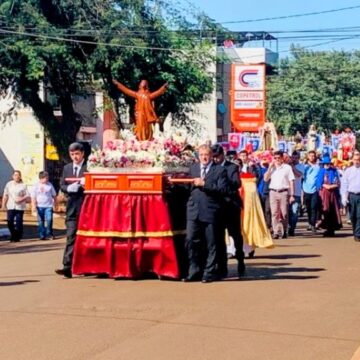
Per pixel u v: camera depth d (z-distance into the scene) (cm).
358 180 2036
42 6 3209
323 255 1681
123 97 3416
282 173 2134
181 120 3719
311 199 2266
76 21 3183
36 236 2491
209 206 1285
